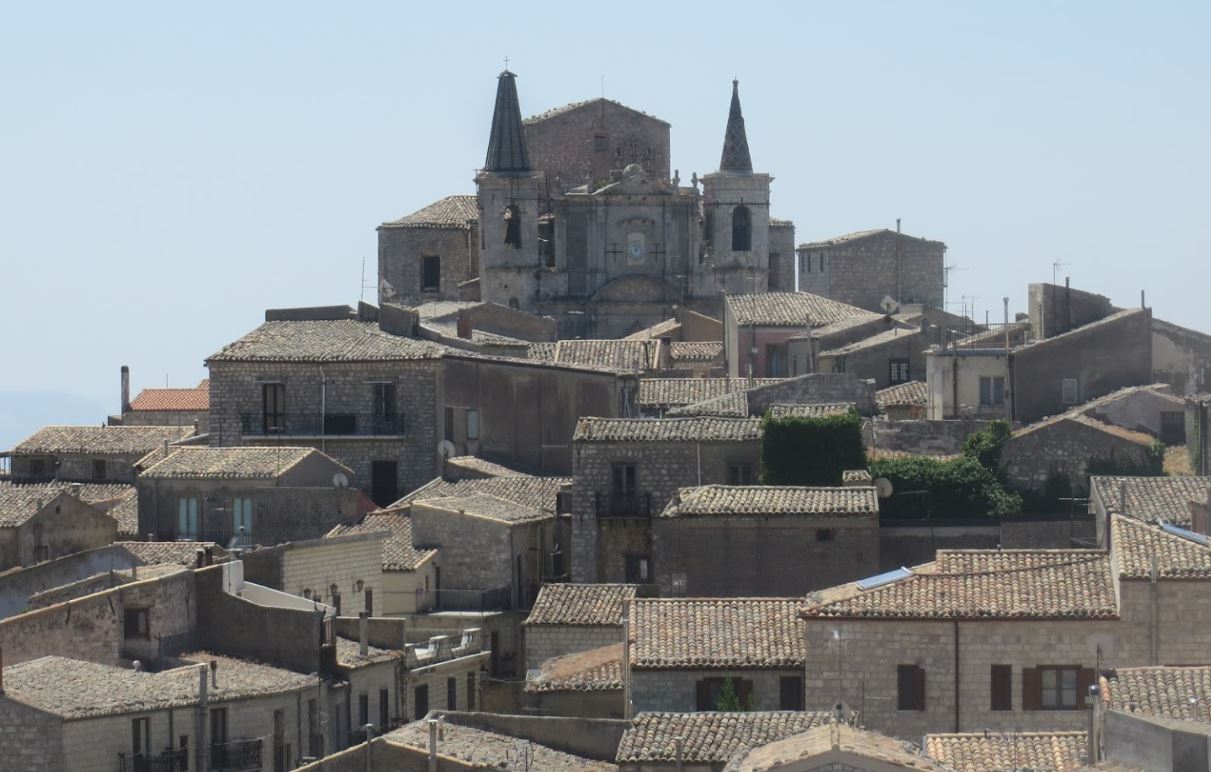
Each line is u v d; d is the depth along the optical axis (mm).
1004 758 195125
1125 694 190375
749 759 173000
